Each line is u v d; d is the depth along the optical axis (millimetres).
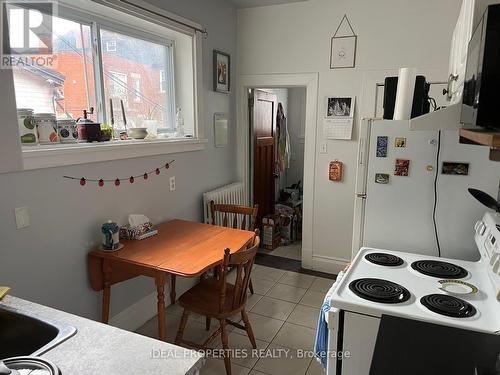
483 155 1746
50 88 1982
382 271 1706
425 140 1834
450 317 1287
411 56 2953
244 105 3705
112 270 2117
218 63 3262
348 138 3252
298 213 4664
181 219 2938
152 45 2721
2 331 1149
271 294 3082
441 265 1727
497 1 1107
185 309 2131
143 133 2480
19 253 1721
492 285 1394
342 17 3131
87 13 2139
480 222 1673
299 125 5312
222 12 3279
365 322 1392
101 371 858
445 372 980
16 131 1384
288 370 2131
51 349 936
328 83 3275
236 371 2115
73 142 2000
